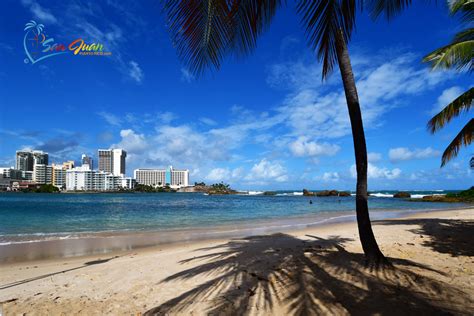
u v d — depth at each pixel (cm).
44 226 1738
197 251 816
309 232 1228
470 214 1895
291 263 580
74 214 2714
